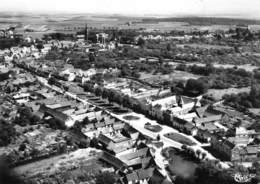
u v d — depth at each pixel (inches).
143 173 7012.8
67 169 7283.5
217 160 7746.1
